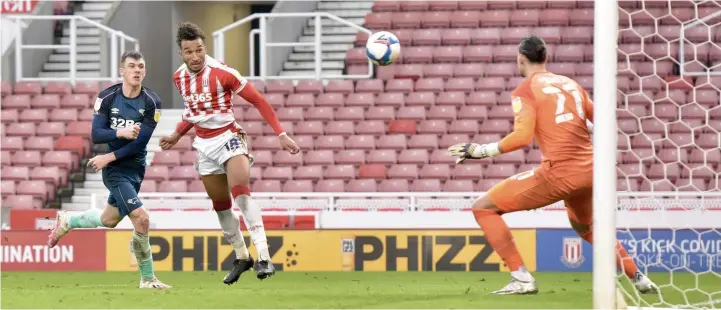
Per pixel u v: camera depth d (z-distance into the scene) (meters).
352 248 39.31
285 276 36.28
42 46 62.47
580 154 25.03
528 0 68.75
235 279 27.56
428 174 55.41
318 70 61.47
